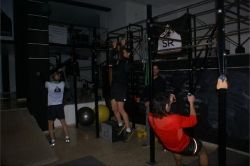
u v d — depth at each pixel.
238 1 3.30
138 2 8.74
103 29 9.56
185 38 4.17
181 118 2.65
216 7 2.62
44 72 5.87
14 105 5.36
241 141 3.94
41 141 4.03
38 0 5.75
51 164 3.80
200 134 4.50
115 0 8.46
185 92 4.68
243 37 5.61
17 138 3.92
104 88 7.28
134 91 5.87
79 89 10.26
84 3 8.71
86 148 4.58
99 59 8.62
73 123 6.67
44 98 5.85
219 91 2.67
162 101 2.66
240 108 3.92
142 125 5.83
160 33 4.48
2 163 3.40
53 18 10.74
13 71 9.44
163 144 2.88
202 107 4.44
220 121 2.69
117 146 4.66
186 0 8.54
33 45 5.70
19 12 5.88
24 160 3.55
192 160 3.78
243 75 3.86
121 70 4.98
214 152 4.03
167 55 4.67
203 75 4.38
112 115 6.87
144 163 3.77
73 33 8.12
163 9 9.24
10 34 5.88
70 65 7.76
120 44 5.06
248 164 3.51
